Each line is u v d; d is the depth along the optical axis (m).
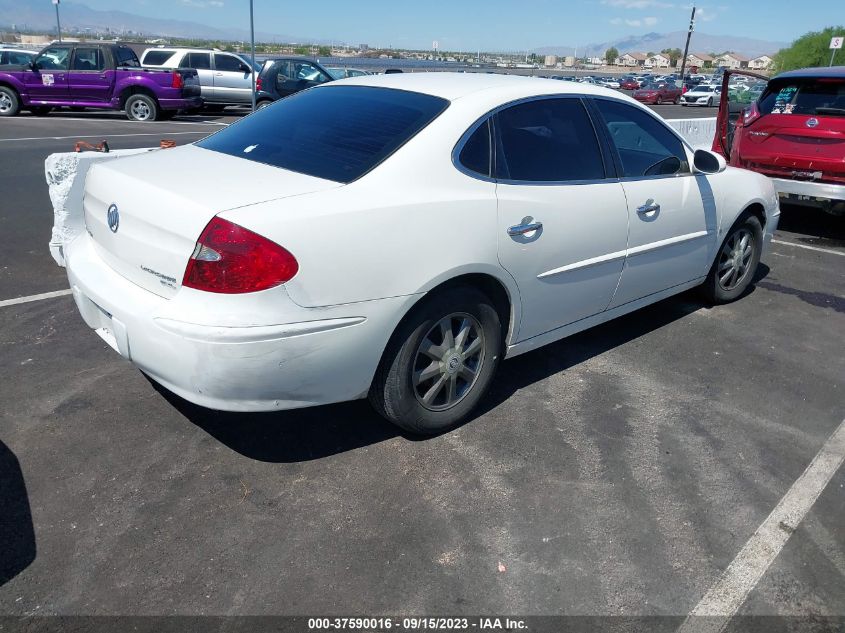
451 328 3.10
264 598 2.28
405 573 2.41
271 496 2.77
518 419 3.44
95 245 3.07
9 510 2.62
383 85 3.46
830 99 6.95
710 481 3.02
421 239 2.78
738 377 4.02
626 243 3.81
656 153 4.08
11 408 3.29
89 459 2.94
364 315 2.67
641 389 3.82
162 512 2.65
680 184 4.16
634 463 3.12
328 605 2.26
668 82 47.94
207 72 18.72
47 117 16.73
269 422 3.29
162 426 3.21
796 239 7.45
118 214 2.77
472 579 2.40
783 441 3.36
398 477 2.93
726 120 8.07
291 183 2.71
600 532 2.66
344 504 2.75
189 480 2.84
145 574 2.35
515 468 3.03
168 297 2.58
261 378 2.52
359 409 3.45
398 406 3.00
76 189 4.77
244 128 3.46
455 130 3.02
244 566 2.40
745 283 5.23
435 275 2.83
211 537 2.53
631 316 4.92
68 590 2.27
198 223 2.44
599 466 3.08
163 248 2.55
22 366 3.69
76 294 3.03
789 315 5.07
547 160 3.38
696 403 3.69
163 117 17.31
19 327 4.16
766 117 7.34
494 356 3.32
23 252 5.54
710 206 4.45
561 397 3.68
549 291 3.46
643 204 3.86
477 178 3.04
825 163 6.89
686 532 2.69
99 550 2.44
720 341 4.53
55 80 16.23
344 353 2.68
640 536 2.65
